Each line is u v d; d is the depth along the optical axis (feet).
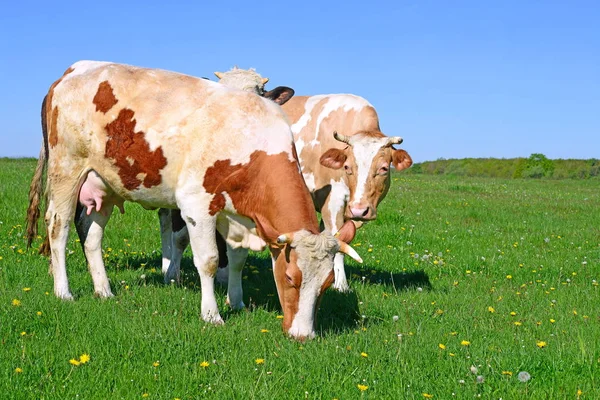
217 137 21.85
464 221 52.65
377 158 25.80
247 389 15.64
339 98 29.37
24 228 37.35
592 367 17.31
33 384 15.48
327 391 15.78
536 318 23.16
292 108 30.25
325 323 21.94
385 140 26.03
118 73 23.54
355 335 20.07
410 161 25.67
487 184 102.78
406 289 28.17
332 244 18.93
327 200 28.66
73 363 16.08
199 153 21.86
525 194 85.10
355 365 17.40
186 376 16.24
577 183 123.85
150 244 36.37
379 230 43.70
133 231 38.42
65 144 24.23
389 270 32.71
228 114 22.11
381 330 20.95
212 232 22.30
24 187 51.29
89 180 24.58
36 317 20.20
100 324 19.97
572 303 25.91
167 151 22.16
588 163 193.77
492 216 56.34
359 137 26.32
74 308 21.59
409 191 78.02
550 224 53.06
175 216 27.30
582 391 15.92
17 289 24.34
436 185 90.89
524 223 52.85
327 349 18.22
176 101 22.47
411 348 18.71
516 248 40.40
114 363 16.81
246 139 21.83
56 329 19.34
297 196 21.01
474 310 24.08
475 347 19.12
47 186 25.45
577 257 37.37
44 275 27.22
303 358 17.54
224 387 15.70
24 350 17.15
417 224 48.29
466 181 111.24
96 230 25.30
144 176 22.86
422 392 15.88
